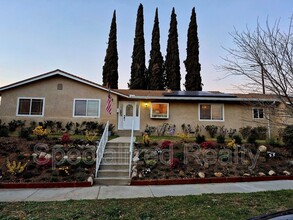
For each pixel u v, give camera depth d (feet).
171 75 91.35
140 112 50.65
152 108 50.67
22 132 35.45
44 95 47.09
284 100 16.29
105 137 32.73
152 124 50.26
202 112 50.90
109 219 14.11
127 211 15.51
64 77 47.75
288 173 27.48
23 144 31.78
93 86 47.80
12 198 18.76
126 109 51.01
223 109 50.80
